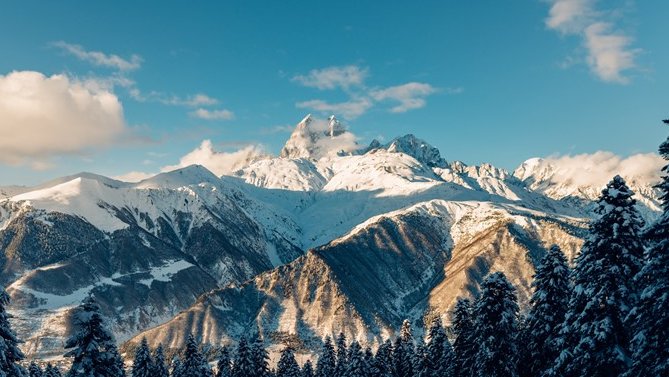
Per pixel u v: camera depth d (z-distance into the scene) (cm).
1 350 2828
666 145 2309
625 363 2681
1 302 2942
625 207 2767
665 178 2356
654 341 2319
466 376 4816
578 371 2928
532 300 3859
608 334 2719
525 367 4003
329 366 9600
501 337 3953
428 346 6994
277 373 9150
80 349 3338
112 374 3434
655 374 2267
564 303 3709
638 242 2722
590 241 2831
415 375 7269
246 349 6969
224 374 8375
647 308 2336
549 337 3672
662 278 2278
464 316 5575
